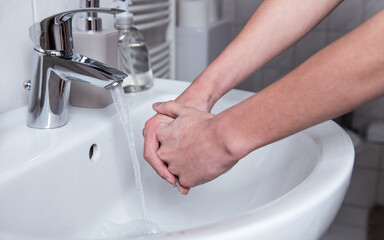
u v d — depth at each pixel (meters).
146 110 0.67
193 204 0.63
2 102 0.57
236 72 0.57
